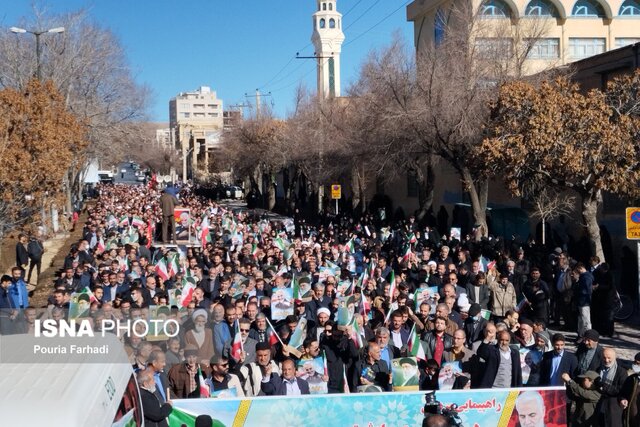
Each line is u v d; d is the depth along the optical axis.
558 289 15.76
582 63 26.09
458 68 25.06
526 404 7.97
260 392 8.23
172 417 7.55
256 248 19.59
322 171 38.66
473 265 14.67
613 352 8.15
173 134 158.75
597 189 16.97
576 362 8.70
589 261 16.27
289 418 7.66
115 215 37.19
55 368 4.37
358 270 18.84
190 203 47.09
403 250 19.77
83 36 37.56
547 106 16.95
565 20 43.91
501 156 17.56
